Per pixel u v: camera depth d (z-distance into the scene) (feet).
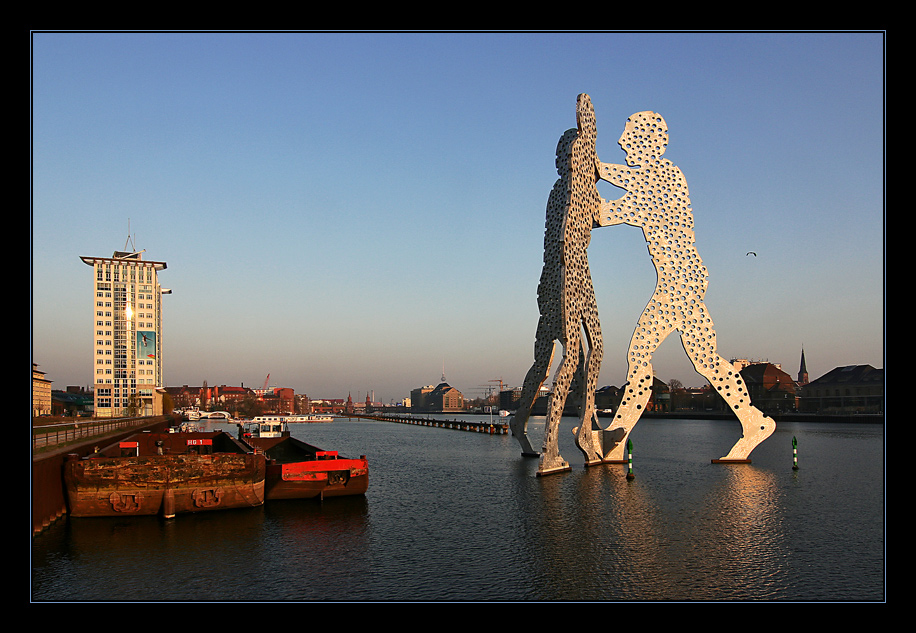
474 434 368.89
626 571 62.75
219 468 86.58
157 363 522.06
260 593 55.57
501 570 62.95
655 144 157.69
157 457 82.64
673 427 409.69
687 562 65.98
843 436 274.98
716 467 151.23
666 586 58.29
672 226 156.04
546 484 123.65
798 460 168.04
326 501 99.09
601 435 160.15
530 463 171.63
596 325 155.74
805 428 348.59
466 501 103.45
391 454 208.95
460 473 147.33
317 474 97.66
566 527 82.64
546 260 162.20
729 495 108.06
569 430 393.91
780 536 77.30
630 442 131.75
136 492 81.61
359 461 100.12
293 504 95.09
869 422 399.03
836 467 150.61
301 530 78.64
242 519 83.51
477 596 55.26
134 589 55.93
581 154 143.54
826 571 62.85
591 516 90.02
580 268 145.07
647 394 157.48
